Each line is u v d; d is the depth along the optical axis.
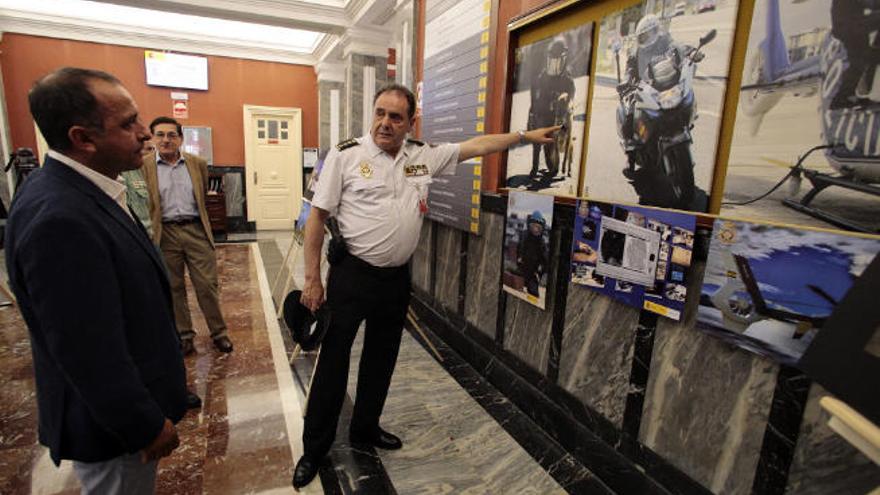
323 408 1.77
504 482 1.84
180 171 2.68
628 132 1.67
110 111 0.89
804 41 1.14
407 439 2.10
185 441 2.04
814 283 1.13
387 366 1.94
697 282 1.44
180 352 1.07
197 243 2.79
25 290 0.84
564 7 1.90
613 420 1.81
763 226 1.23
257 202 7.51
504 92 2.33
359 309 1.75
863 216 1.05
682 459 1.54
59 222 0.79
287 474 1.86
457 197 2.84
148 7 4.81
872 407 0.64
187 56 6.73
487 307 2.64
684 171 1.46
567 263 1.99
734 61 1.31
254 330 3.32
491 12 2.42
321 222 1.75
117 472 0.97
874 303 0.69
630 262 1.65
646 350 1.65
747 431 1.33
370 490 1.78
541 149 2.13
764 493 1.30
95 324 0.80
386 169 1.70
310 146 7.70
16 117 6.02
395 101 1.63
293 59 7.31
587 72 1.83
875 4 1.00
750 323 1.27
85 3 5.61
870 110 1.02
